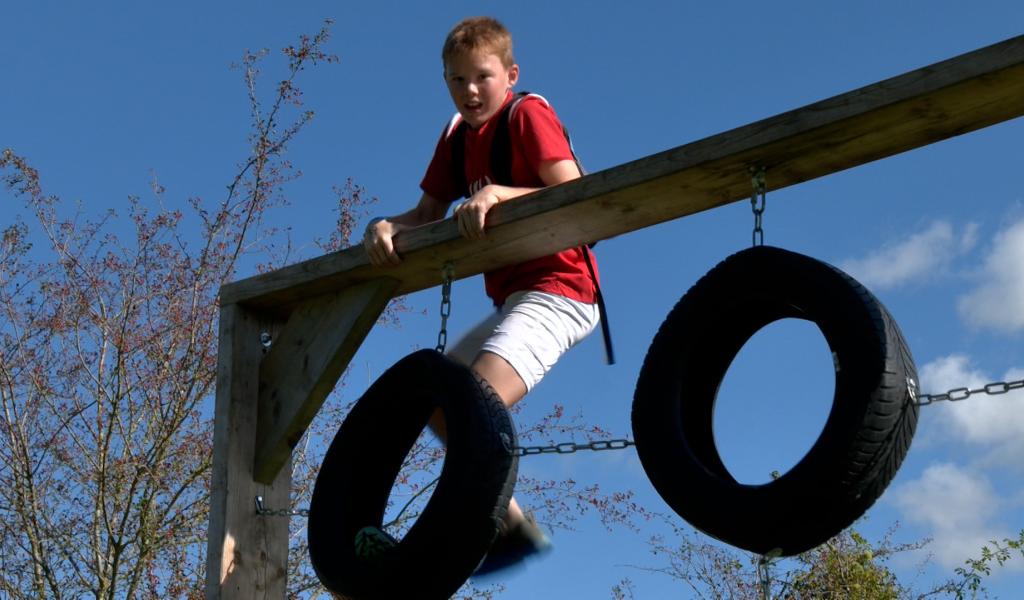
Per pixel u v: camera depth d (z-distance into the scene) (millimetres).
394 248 3988
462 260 4000
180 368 8586
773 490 3078
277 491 4332
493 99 4078
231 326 4367
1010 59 3010
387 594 3592
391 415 3916
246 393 4336
